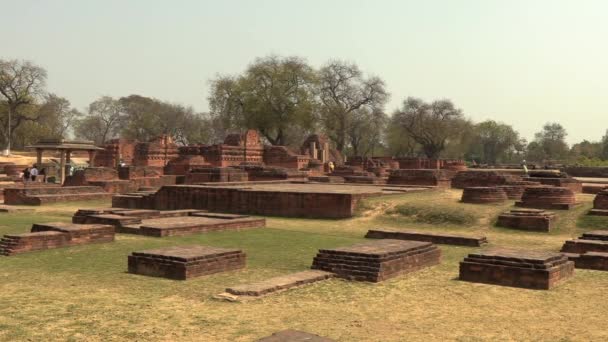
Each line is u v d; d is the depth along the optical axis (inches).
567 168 2306.8
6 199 1120.8
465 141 3631.9
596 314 340.2
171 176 1480.1
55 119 3383.4
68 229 593.0
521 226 738.2
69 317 316.8
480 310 346.9
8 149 2655.0
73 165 1768.0
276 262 504.4
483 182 1131.3
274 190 956.0
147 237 650.8
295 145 3233.3
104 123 4087.1
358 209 868.6
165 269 429.4
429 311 343.0
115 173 1419.8
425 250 492.1
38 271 454.0
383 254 434.9
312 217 880.3
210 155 1978.3
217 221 738.2
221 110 2642.7
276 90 2490.2
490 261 426.9
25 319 311.9
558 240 669.9
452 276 449.1
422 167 2313.0
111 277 429.7
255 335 287.6
